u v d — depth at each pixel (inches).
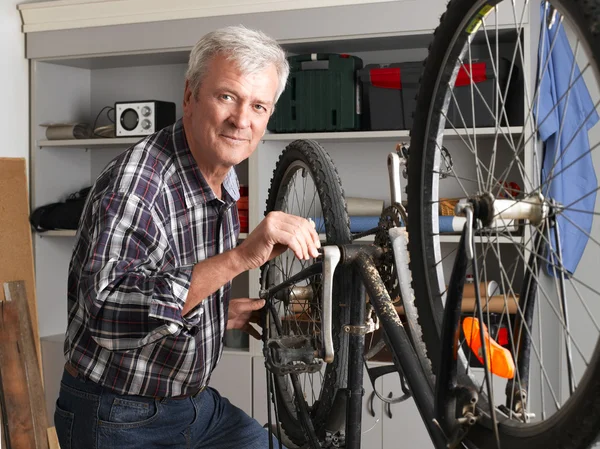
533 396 112.4
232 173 74.2
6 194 138.6
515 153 43.4
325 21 121.0
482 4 42.6
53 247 149.9
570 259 106.4
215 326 70.5
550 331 114.0
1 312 95.1
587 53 33.3
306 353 62.1
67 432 69.0
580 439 33.5
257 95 62.5
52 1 138.0
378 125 121.2
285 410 76.5
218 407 76.5
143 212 60.5
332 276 58.7
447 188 131.3
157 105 136.7
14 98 142.3
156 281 55.8
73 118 154.0
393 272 56.3
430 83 48.5
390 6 117.2
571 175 107.4
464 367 44.6
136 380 66.0
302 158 71.4
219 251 70.1
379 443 120.3
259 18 125.0
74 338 66.1
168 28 131.1
